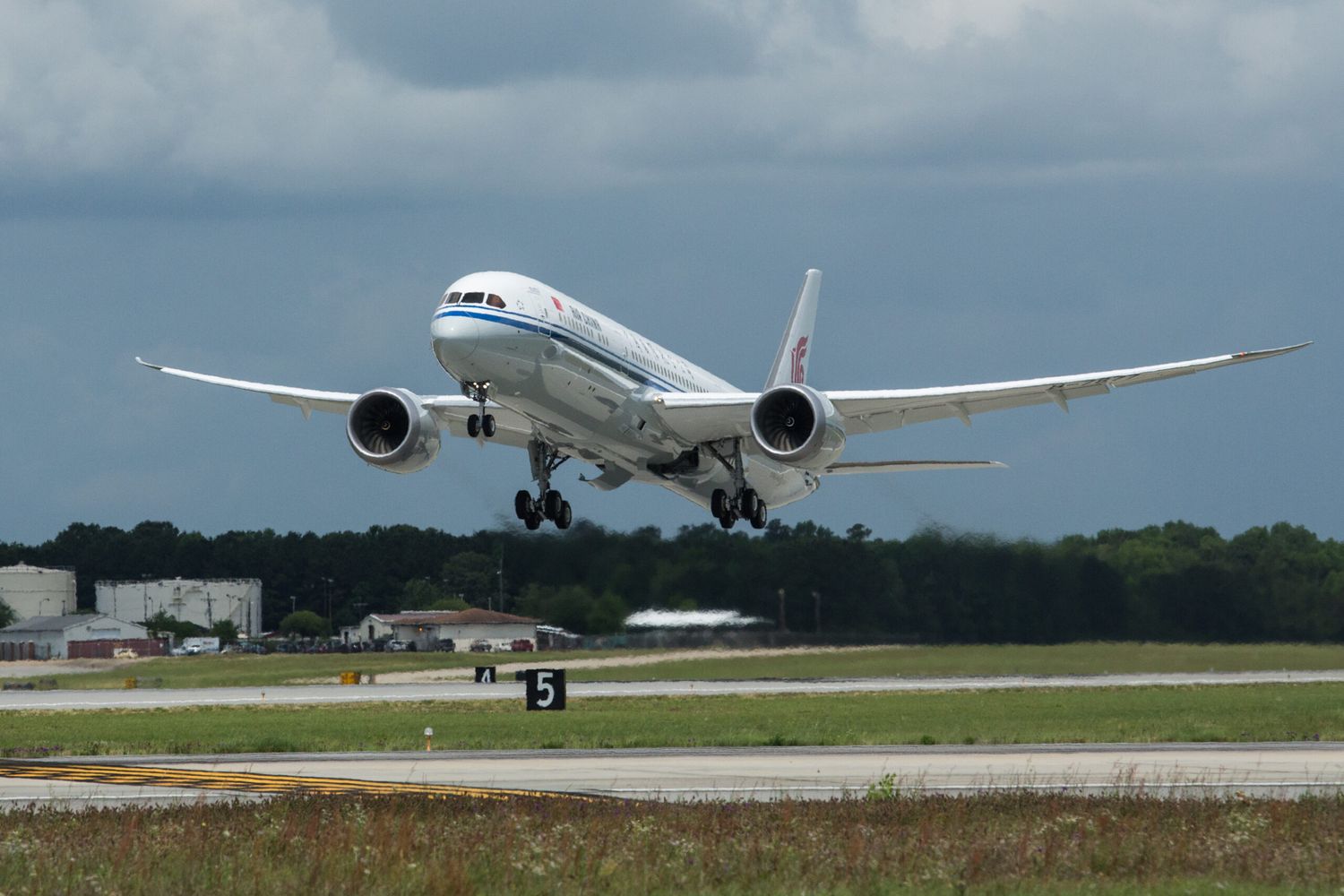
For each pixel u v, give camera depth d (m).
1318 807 80.88
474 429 138.50
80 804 87.56
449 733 143.88
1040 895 59.50
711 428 154.88
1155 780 101.94
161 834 71.06
